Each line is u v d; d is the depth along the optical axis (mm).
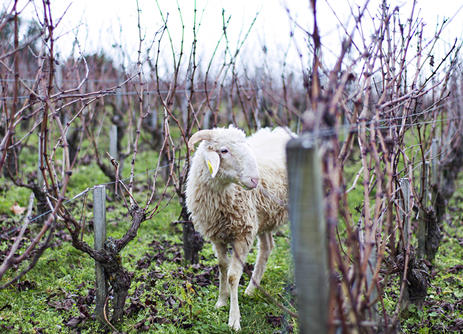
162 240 5918
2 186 7598
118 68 10055
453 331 3533
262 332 3605
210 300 4285
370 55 2547
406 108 3139
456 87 6906
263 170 4316
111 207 7141
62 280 4422
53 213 2703
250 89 6770
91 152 10766
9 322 3539
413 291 3777
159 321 3711
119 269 3564
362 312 2338
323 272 1961
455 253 5570
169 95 4812
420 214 4945
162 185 8508
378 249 2748
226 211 3955
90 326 3602
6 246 5039
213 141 3791
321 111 1938
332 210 2105
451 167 7387
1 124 6828
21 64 9914
